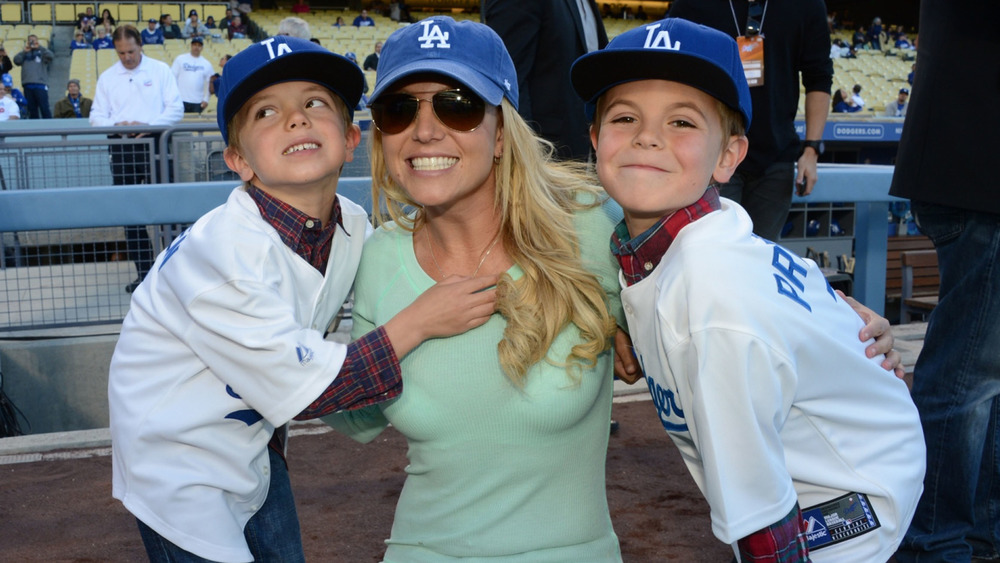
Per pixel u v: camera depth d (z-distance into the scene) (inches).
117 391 72.3
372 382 62.6
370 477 131.8
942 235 92.4
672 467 133.1
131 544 111.7
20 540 112.8
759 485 52.4
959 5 88.4
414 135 63.0
